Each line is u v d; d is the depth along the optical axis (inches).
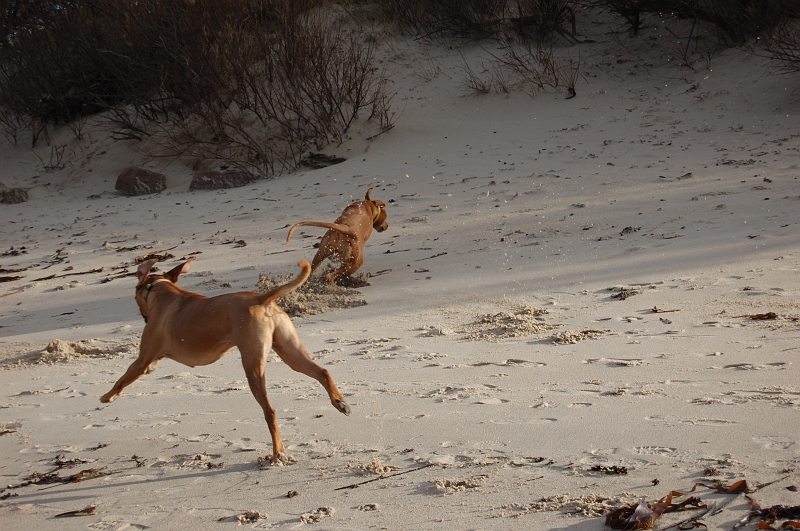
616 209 698.8
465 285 529.3
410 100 1279.5
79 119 1423.5
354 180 995.3
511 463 243.9
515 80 1283.2
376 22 1488.7
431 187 898.1
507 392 318.3
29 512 242.1
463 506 215.8
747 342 352.2
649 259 537.3
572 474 230.7
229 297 282.2
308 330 456.8
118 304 565.9
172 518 228.5
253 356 271.9
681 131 1018.7
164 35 1318.9
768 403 273.6
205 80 1275.8
